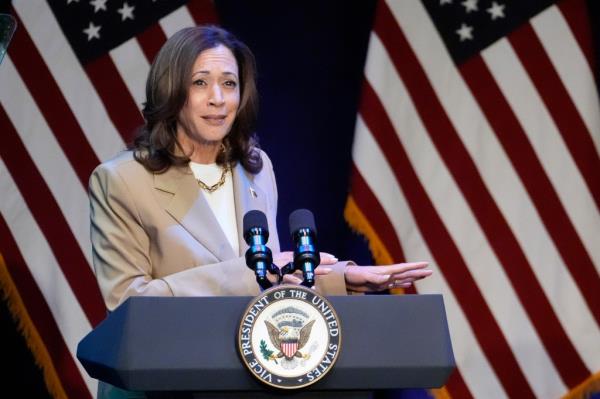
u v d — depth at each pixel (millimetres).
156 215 7957
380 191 14141
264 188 8930
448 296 14055
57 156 14047
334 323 5723
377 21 14602
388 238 14062
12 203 13945
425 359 5848
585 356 13945
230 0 15516
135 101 14211
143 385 5578
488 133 14320
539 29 14531
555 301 14047
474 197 14180
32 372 14758
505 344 14008
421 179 14211
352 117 15477
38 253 13883
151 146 8203
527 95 14375
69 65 14266
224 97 8172
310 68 15516
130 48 14359
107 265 7836
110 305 7609
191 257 7906
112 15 14461
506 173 14234
